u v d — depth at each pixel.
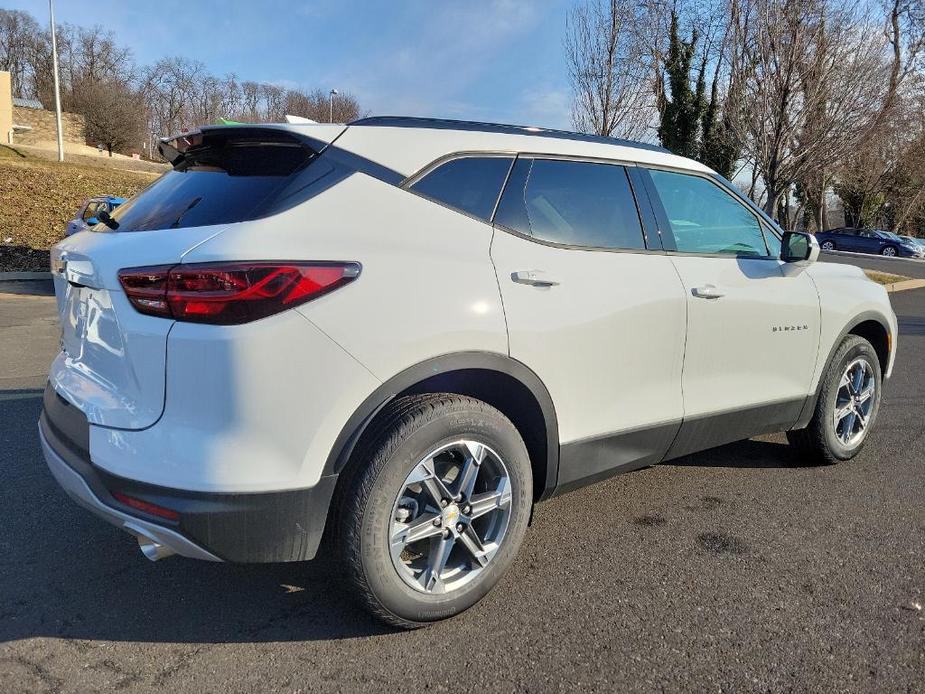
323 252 2.17
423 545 2.62
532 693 2.18
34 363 6.43
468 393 2.63
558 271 2.69
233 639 2.42
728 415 3.42
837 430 4.18
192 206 2.41
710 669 2.30
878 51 10.38
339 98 74.31
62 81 74.38
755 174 11.87
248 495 2.07
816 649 2.42
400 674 2.25
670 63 16.83
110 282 2.23
